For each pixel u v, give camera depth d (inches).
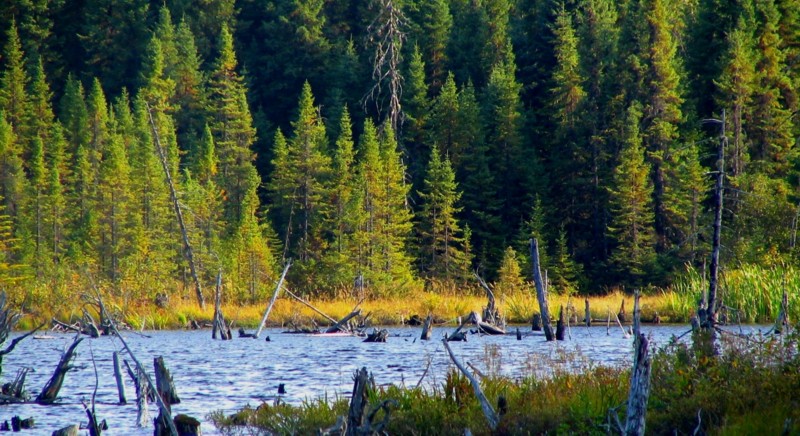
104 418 2004.2
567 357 2384.4
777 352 1651.1
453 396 1841.8
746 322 4628.4
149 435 1796.3
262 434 1817.2
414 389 1920.5
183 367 3053.6
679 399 1610.5
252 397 2317.9
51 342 4276.6
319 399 1969.7
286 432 1779.0
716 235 2304.4
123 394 2226.9
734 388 1582.2
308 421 1820.9
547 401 1700.3
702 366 1704.0
